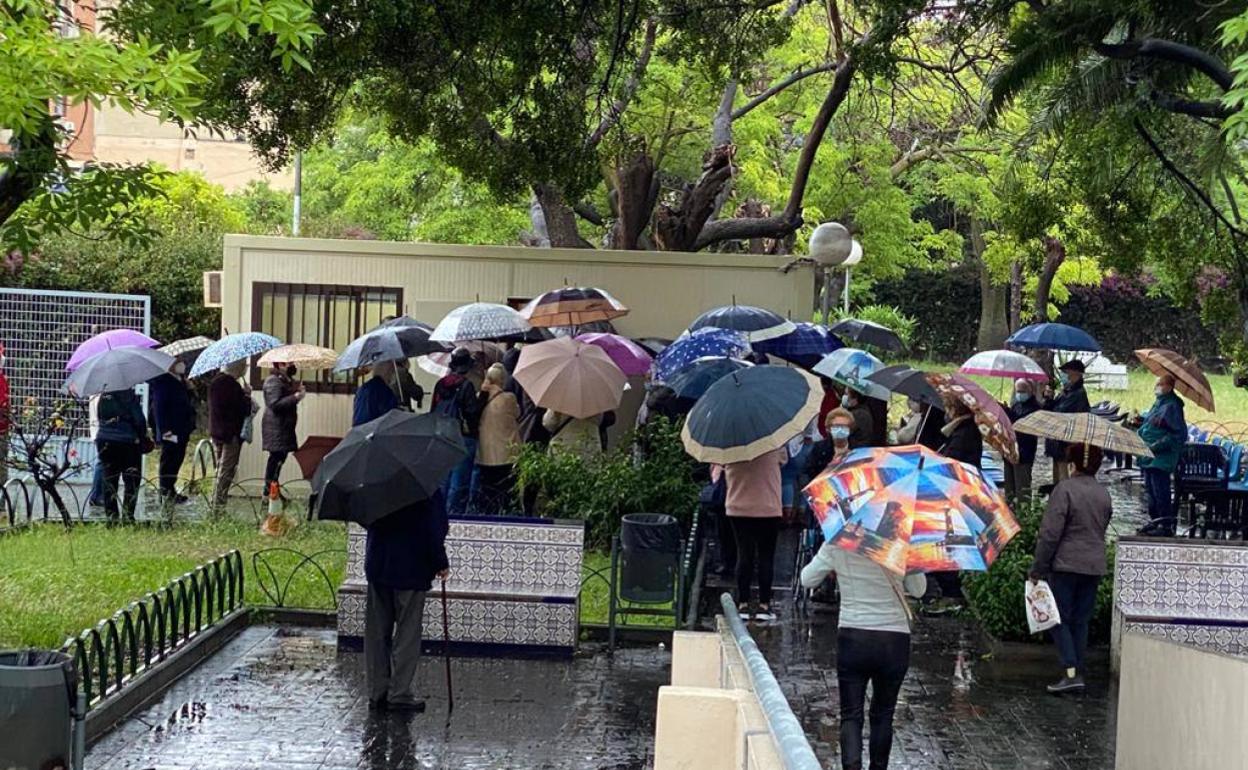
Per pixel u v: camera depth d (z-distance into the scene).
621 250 20.20
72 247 25.11
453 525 11.53
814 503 7.45
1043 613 10.18
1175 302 24.39
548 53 17.39
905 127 32.47
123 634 9.87
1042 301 30.27
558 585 11.54
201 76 8.37
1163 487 17.42
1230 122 9.48
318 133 19.34
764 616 12.24
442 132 19.25
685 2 19.55
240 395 17.20
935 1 17.48
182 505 17.98
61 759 7.06
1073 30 14.70
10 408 17.27
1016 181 22.34
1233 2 13.62
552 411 15.26
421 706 9.79
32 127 8.19
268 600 12.55
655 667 11.17
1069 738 9.40
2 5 8.02
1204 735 7.36
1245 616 11.18
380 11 15.39
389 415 9.79
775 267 19.12
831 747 8.98
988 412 12.70
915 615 12.91
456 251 19.30
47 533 15.70
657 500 14.70
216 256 25.81
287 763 8.58
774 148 31.14
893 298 52.31
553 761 8.74
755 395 10.89
